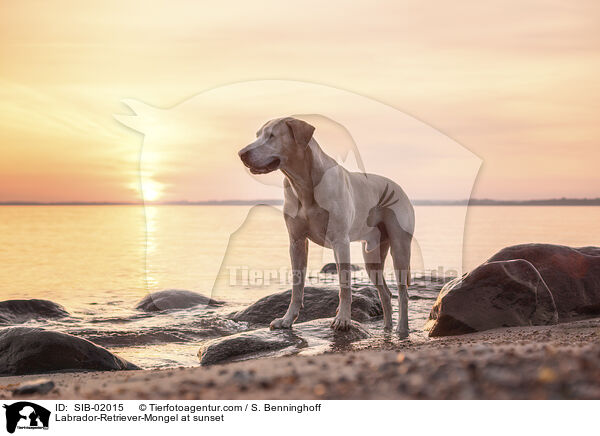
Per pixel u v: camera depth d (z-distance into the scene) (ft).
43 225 126.62
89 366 16.16
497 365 8.53
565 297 19.88
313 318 22.44
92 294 35.12
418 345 15.74
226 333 21.79
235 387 9.02
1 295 34.86
